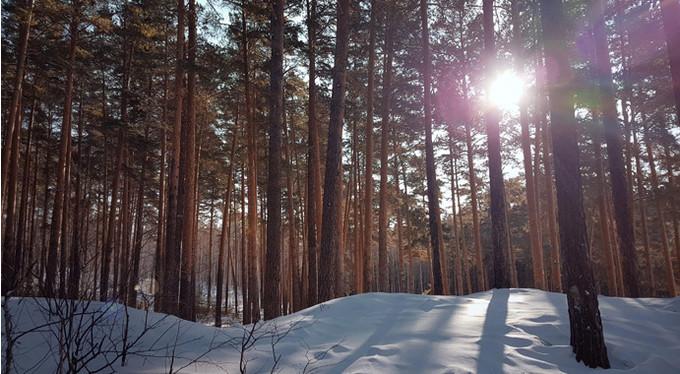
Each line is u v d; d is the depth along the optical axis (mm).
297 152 22062
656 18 13164
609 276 15820
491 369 4172
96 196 27297
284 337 5258
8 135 11969
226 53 15141
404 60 15906
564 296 7742
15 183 13539
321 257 9891
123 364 3842
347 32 11125
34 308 4168
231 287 51281
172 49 16297
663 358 4504
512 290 8719
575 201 4883
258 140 19781
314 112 14703
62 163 14938
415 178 26625
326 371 4133
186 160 12164
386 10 14516
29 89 16266
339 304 6977
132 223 25766
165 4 14633
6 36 13898
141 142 17672
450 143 21672
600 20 11188
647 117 17406
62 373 3422
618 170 10492
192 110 12328
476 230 19031
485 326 5516
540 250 13875
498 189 10156
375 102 18797
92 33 15789
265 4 12398
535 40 14430
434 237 12258
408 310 6465
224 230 20969
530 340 4977
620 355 4656
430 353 4531
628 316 6152
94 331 4152
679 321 5871
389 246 37125
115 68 18219
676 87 6855
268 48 16266
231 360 4379
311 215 13523
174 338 4648
